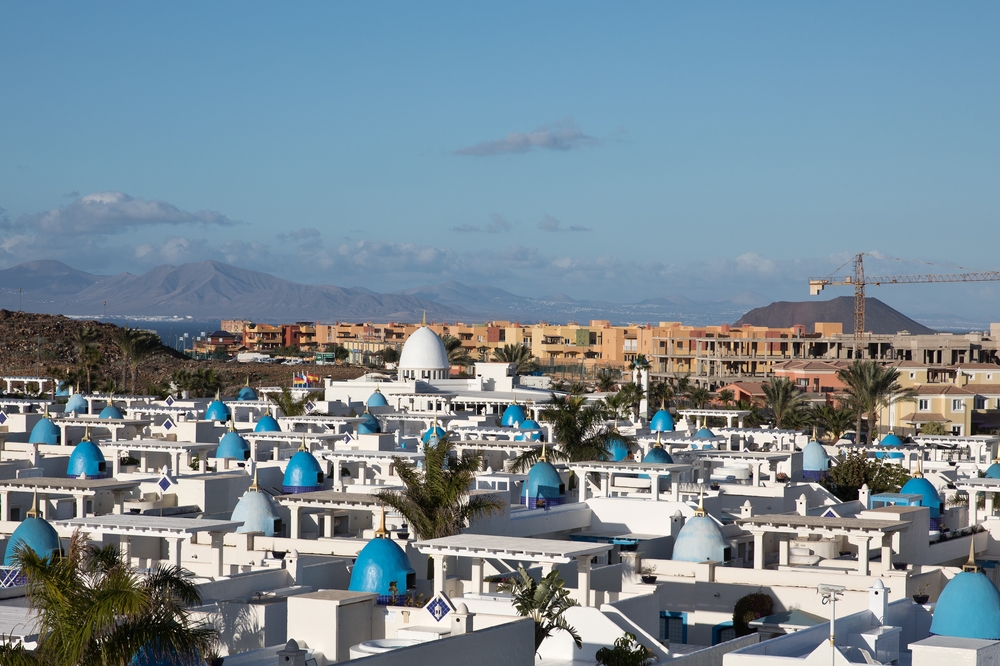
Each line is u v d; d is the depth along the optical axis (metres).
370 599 42.56
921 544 68.25
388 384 144.88
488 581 49.94
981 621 38.69
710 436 110.00
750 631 54.47
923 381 180.88
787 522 59.06
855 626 42.50
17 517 66.31
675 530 69.44
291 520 61.22
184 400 142.00
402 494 59.41
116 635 29.31
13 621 39.53
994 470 99.31
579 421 87.69
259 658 38.25
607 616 45.34
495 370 155.50
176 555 49.44
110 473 85.00
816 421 159.12
